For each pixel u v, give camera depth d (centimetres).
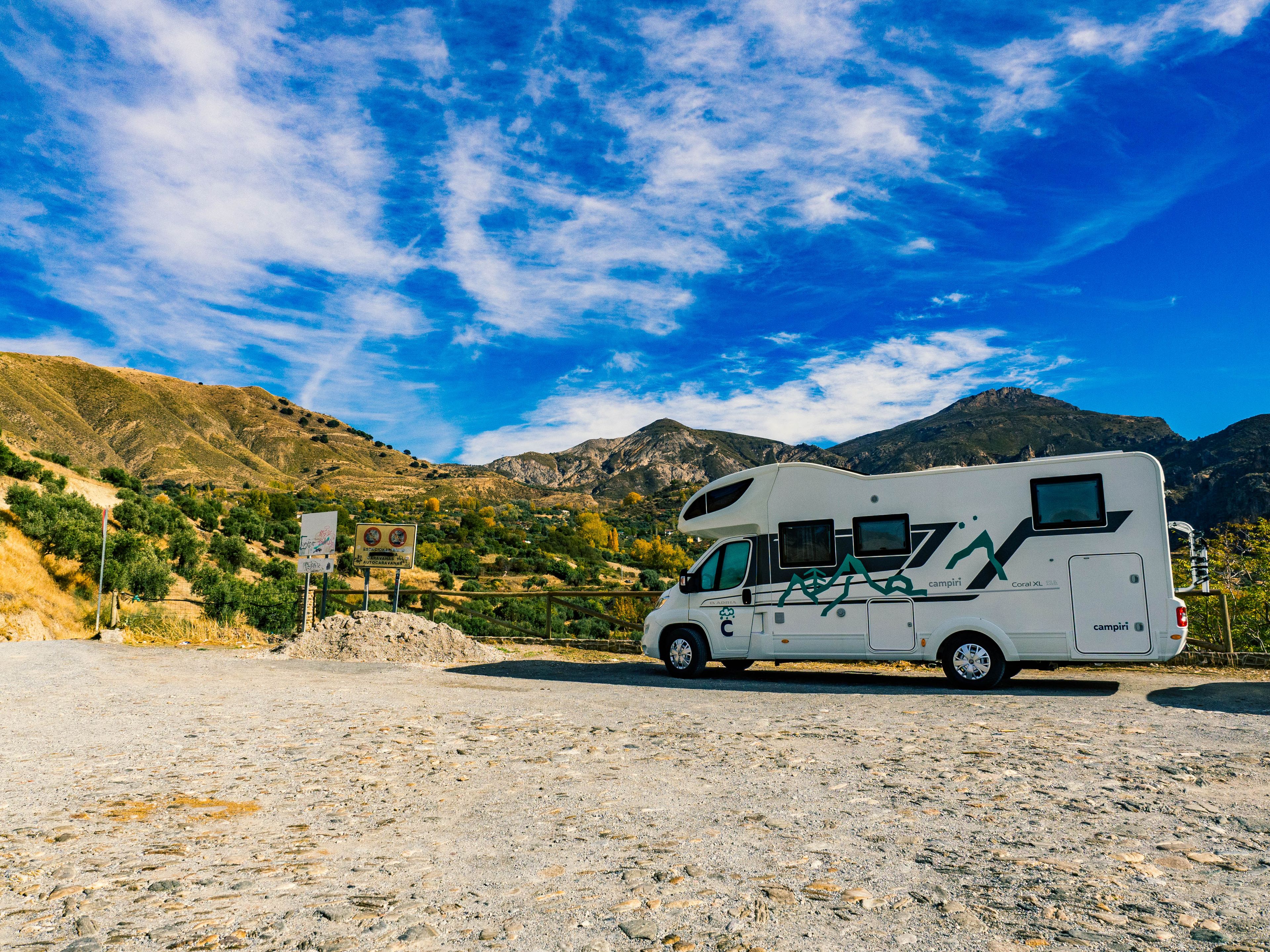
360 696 973
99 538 3056
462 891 321
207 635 1955
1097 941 260
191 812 452
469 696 977
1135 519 975
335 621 1583
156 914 296
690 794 482
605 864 353
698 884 324
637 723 756
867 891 312
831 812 435
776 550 1184
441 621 1972
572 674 1273
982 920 279
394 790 502
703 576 1240
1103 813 424
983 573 1044
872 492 1128
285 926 283
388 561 1714
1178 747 600
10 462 4031
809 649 1143
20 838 400
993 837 384
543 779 529
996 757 571
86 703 905
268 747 646
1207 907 290
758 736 674
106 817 440
